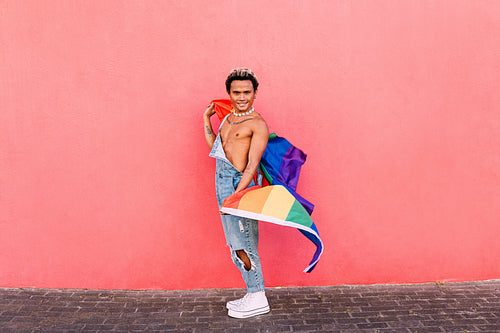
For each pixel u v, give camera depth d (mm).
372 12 3447
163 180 3512
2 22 3377
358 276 3627
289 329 2844
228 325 2910
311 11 3426
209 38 3414
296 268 3609
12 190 3494
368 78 3490
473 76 3541
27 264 3551
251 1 3400
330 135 3518
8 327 2871
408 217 3613
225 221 3025
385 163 3564
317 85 3473
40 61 3406
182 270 3568
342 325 2895
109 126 3463
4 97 3430
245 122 2895
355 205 3578
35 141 3463
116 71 3424
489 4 3492
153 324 2932
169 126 3477
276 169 3092
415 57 3496
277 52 3438
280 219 2711
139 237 3545
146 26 3398
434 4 3467
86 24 3385
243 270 3080
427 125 3555
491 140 3598
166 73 3434
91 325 2914
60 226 3525
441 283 3650
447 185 3607
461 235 3648
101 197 3510
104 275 3561
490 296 3371
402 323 2918
